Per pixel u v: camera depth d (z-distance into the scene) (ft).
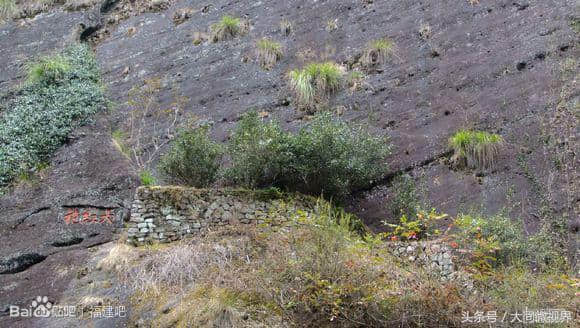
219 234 22.24
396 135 28.02
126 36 39.14
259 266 19.93
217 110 31.94
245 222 23.35
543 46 28.66
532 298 17.93
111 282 20.99
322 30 34.60
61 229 24.97
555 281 19.17
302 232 20.72
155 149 30.09
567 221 22.80
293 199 24.07
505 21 30.73
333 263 18.83
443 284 18.70
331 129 24.99
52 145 30.45
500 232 21.48
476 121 27.25
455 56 30.27
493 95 27.89
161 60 36.14
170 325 18.67
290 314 18.22
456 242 20.61
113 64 36.91
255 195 23.81
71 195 26.81
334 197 25.38
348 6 35.42
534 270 20.65
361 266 18.85
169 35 37.91
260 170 24.63
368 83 30.60
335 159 24.26
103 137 31.12
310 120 29.58
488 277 19.30
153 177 27.43
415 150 27.17
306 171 24.32
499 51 29.53
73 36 39.22
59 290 21.38
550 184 24.08
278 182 25.07
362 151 25.32
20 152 29.71
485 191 24.89
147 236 22.59
